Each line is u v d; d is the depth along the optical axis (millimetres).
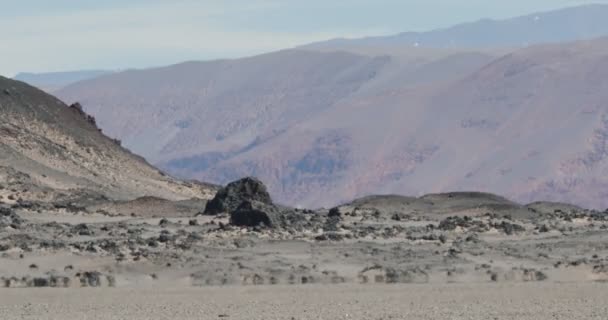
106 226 153750
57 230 147875
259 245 137250
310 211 195500
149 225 157125
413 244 143750
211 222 158875
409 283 118875
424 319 88500
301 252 134000
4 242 133000
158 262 124125
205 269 122250
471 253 136250
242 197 175125
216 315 92125
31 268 120438
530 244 147125
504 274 123000
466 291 110562
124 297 106188
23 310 97250
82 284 116125
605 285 115750
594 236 154000
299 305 99375
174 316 91812
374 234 152000
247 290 111625
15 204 184750
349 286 115062
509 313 92062
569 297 105188
